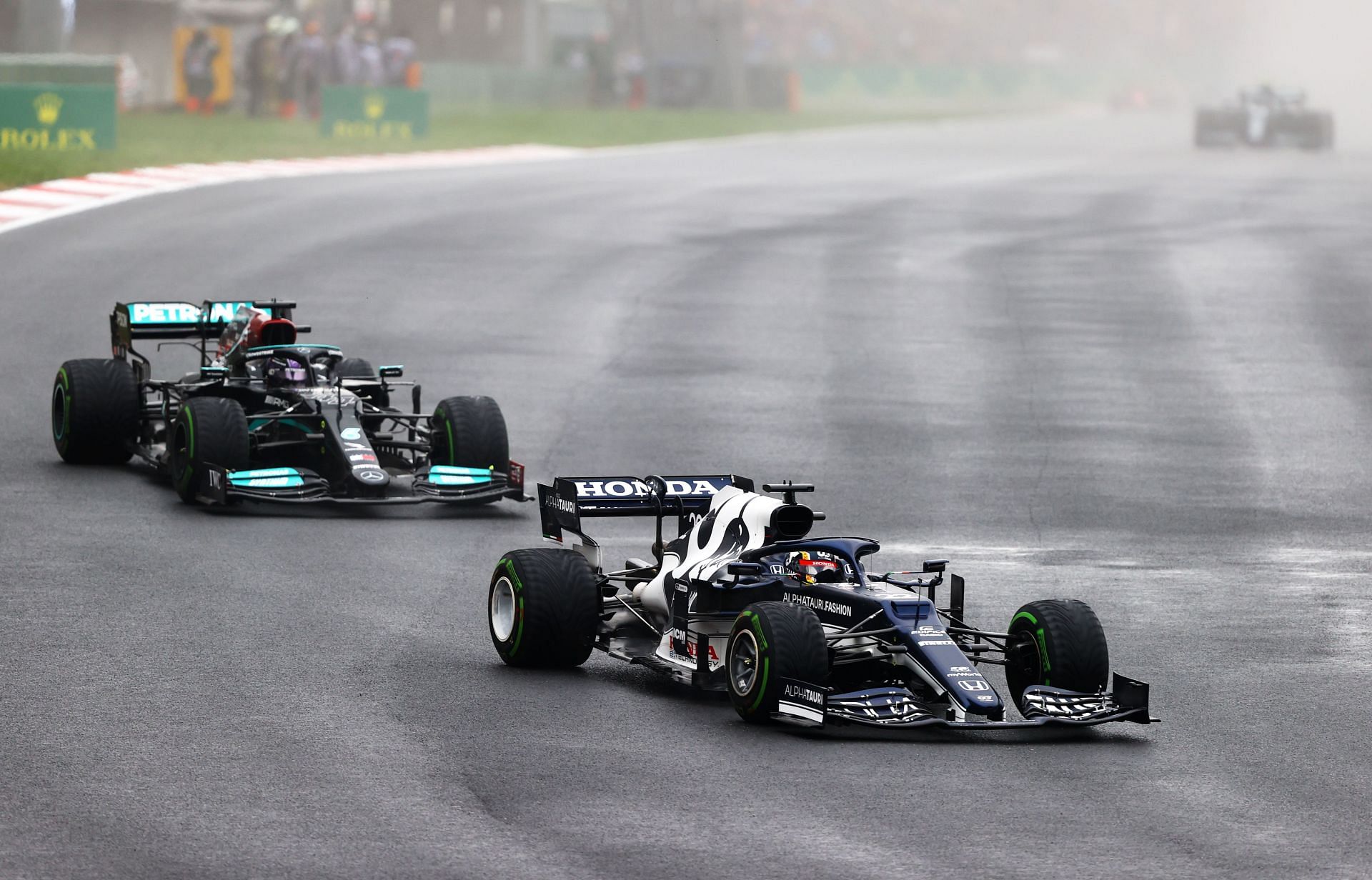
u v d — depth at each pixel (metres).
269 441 57.69
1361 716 36.06
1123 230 129.38
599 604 37.91
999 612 44.97
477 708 34.56
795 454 65.00
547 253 109.12
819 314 93.38
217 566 46.41
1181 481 62.91
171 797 28.62
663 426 68.19
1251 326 92.81
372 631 40.50
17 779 29.31
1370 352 86.94
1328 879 26.38
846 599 34.34
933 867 26.30
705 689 36.50
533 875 25.58
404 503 52.91
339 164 155.50
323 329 83.44
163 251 100.06
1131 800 29.95
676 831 27.64
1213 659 40.91
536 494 57.78
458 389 73.19
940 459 65.19
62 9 177.75
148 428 60.81
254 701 34.47
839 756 32.00
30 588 43.22
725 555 36.69
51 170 127.94
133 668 36.53
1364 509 59.66
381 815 28.05
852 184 159.12
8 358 73.94
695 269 105.69
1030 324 92.44
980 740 33.50
